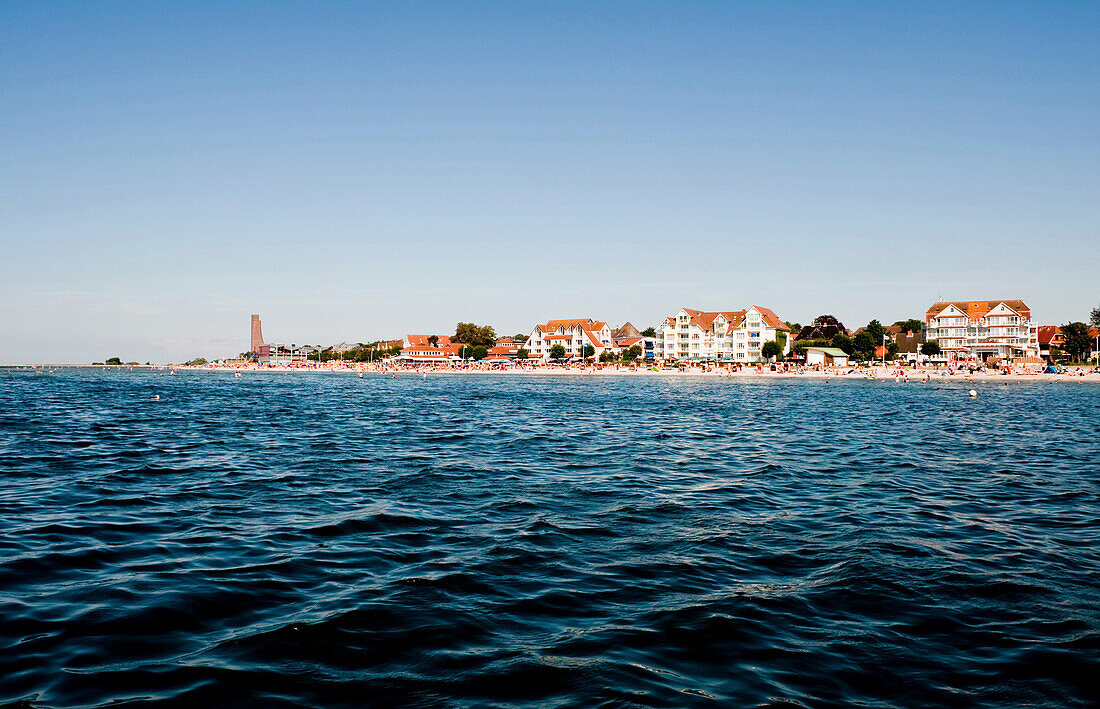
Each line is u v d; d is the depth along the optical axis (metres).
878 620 10.69
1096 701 8.29
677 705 7.99
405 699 8.05
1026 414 54.09
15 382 120.50
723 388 103.12
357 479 22.41
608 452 30.12
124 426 39.25
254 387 102.69
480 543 14.84
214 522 16.33
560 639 9.82
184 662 8.81
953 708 8.11
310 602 11.05
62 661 8.73
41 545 13.99
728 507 18.86
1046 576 12.92
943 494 21.02
